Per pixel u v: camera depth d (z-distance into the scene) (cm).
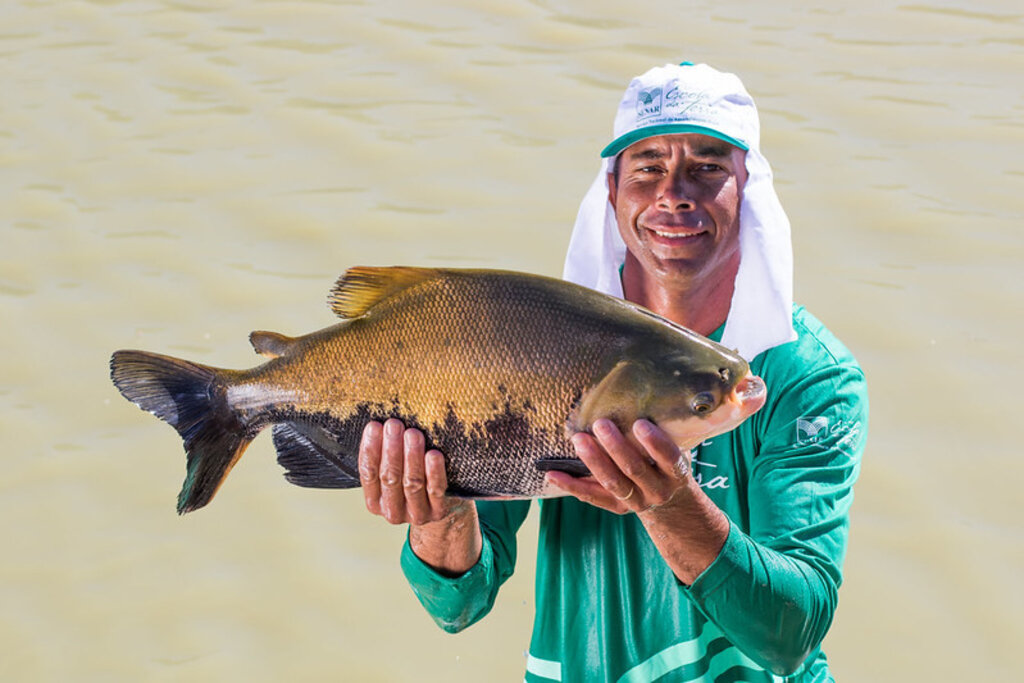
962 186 891
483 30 1116
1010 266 822
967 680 609
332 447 312
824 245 845
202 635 648
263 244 873
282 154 966
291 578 674
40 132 1017
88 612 659
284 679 627
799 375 346
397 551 689
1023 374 746
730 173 355
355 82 1048
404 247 854
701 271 358
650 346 290
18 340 810
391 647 643
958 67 1034
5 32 1179
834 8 1135
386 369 302
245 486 725
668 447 290
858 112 974
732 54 1052
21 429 752
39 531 696
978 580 648
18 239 895
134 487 719
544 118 984
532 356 293
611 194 382
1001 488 686
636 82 359
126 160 975
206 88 1060
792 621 319
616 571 361
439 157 945
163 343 793
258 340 316
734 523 344
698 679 354
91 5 1219
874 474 698
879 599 645
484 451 298
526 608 666
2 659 638
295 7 1184
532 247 845
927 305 794
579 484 300
